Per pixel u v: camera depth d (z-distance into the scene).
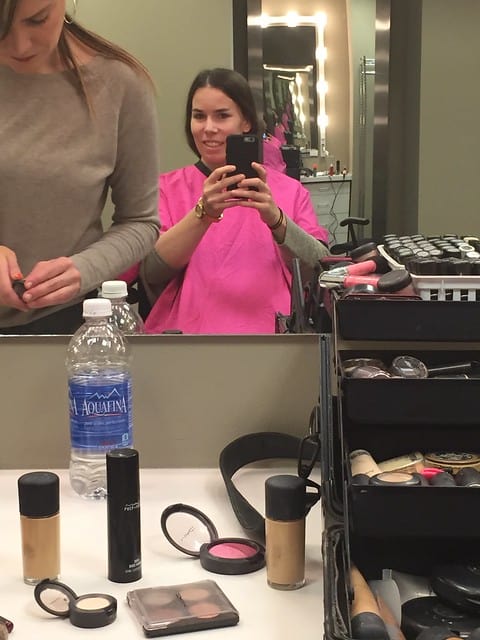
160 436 0.89
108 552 0.62
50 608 0.56
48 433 0.89
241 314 0.91
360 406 0.59
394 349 0.69
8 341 0.88
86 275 0.90
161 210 0.92
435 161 0.98
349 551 0.54
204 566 0.63
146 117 0.92
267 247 0.92
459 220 0.99
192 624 0.53
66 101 0.89
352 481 0.55
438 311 0.63
